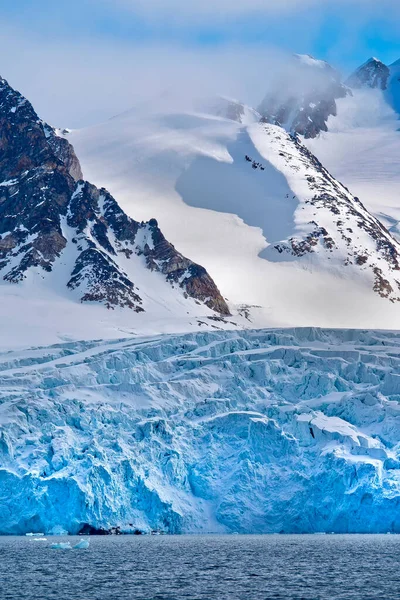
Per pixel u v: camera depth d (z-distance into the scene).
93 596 154.75
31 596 155.00
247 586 162.62
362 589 160.38
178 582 166.12
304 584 164.12
